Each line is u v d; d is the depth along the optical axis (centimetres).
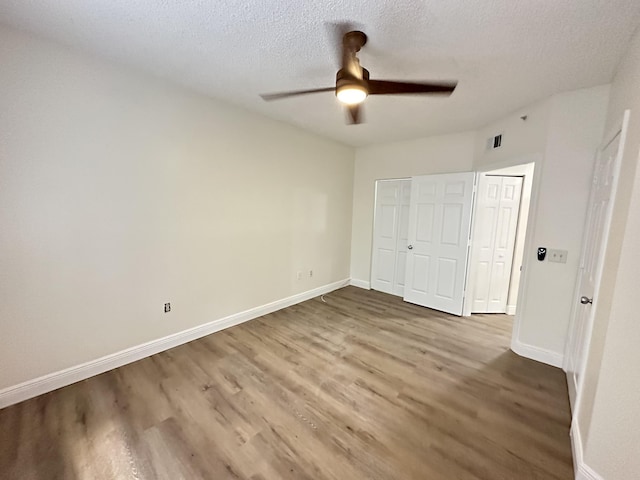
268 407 199
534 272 270
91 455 158
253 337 305
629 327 126
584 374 171
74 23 172
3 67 176
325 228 451
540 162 262
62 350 213
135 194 241
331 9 153
